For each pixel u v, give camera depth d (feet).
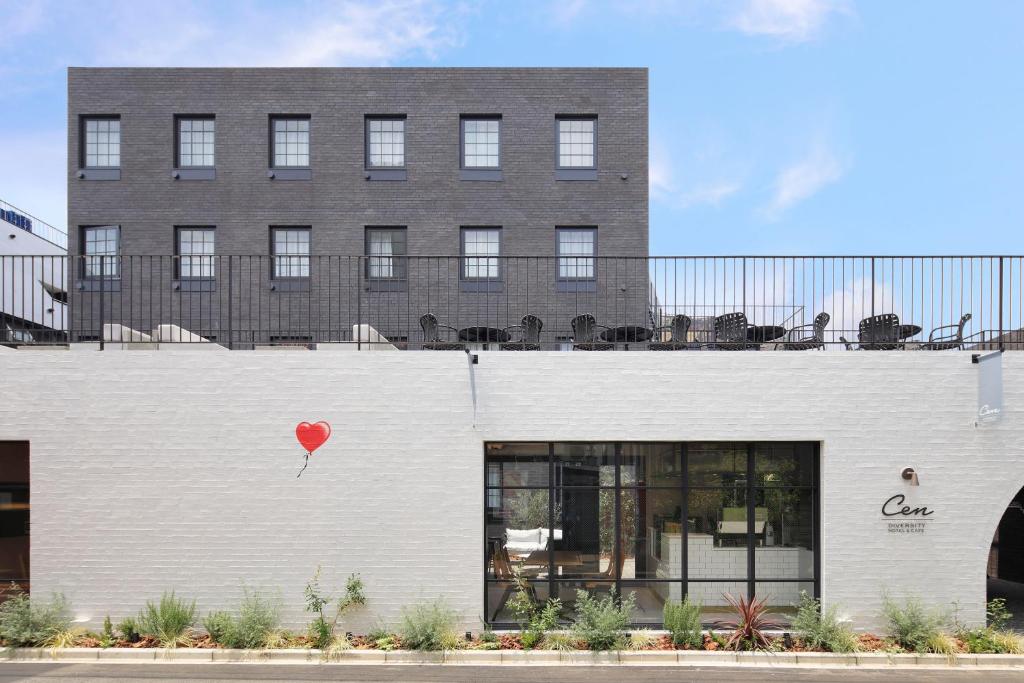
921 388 29.55
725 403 29.68
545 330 53.72
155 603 28.94
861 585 29.17
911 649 27.37
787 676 25.09
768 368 29.73
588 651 26.81
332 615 28.94
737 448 30.58
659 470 30.63
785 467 30.50
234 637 27.07
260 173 54.95
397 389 29.71
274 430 29.53
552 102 55.57
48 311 62.28
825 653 26.78
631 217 54.90
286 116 55.62
